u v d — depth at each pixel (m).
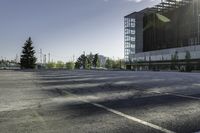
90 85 15.72
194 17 68.88
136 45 91.75
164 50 77.50
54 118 6.07
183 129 4.90
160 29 81.19
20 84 17.05
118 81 19.27
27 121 5.79
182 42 73.00
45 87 14.66
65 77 26.52
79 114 6.51
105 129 4.98
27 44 95.06
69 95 10.70
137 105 7.79
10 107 7.72
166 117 6.00
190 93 10.80
